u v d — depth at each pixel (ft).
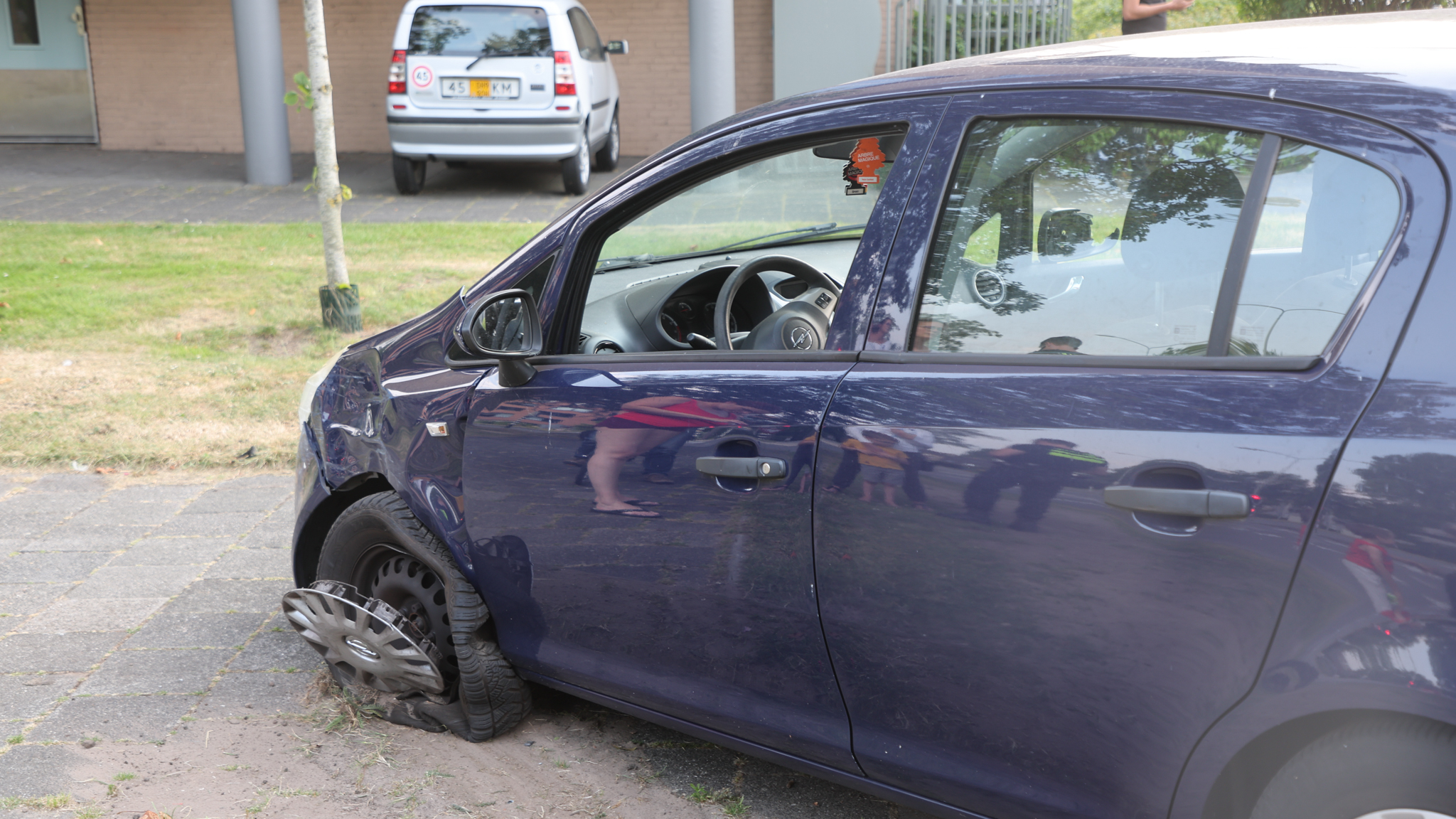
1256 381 5.55
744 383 7.32
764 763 9.54
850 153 7.52
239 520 15.21
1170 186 6.07
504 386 8.52
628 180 8.55
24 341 23.24
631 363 8.07
